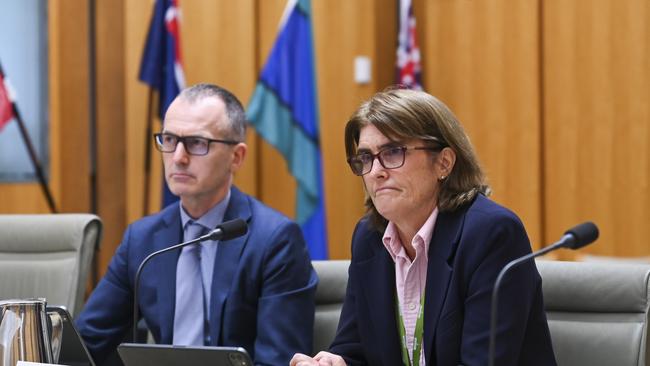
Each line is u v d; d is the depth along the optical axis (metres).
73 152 11.31
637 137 9.48
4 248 6.41
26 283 6.24
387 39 10.97
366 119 4.33
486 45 10.32
